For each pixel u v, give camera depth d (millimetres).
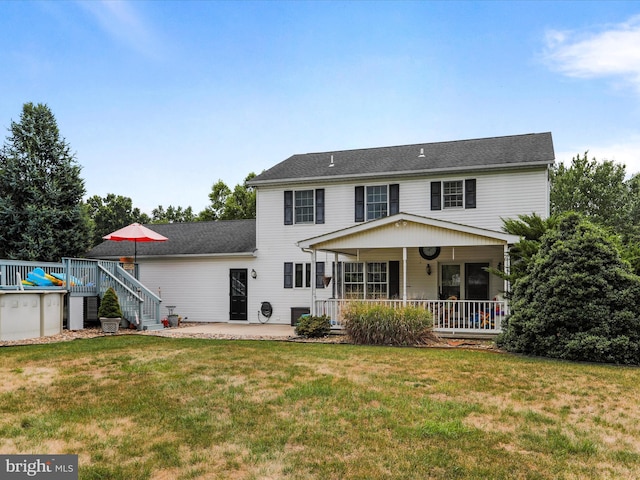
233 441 4883
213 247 19781
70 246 21438
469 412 5902
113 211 38000
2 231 20859
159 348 10852
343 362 9062
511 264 13195
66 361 9148
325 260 17859
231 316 19094
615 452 4688
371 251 17234
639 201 32156
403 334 11883
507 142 17875
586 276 9602
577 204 31531
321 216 18000
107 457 4473
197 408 6020
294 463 4348
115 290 16297
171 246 20750
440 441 4910
